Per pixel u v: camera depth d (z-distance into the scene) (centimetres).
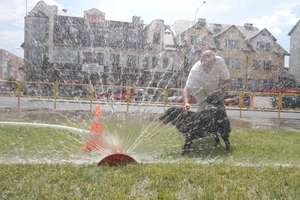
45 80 2442
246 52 4191
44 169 470
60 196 365
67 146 656
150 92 1546
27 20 3166
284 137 998
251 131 1115
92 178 436
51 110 1527
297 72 4669
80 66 2433
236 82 3903
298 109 2253
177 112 694
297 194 398
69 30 2741
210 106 725
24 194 370
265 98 2258
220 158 636
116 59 2236
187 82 741
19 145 674
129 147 598
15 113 1425
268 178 463
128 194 379
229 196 380
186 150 664
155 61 2064
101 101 1562
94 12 2716
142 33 2481
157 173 464
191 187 409
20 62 2561
